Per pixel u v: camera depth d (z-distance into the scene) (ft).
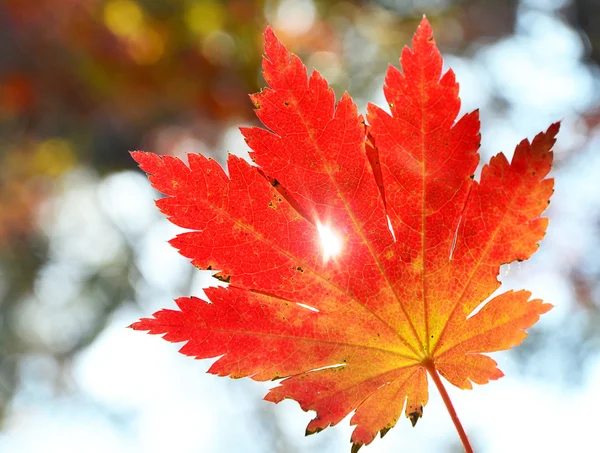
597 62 2.46
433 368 0.90
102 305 5.83
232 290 0.89
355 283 0.89
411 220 0.88
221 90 3.87
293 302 0.89
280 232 0.88
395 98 0.87
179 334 0.88
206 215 0.87
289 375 0.89
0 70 3.86
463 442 0.88
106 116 4.12
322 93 0.87
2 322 5.79
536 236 0.87
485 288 0.88
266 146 0.87
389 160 0.88
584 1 2.37
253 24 3.78
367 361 0.90
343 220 0.89
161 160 0.87
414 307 0.90
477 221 0.88
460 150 0.87
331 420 0.89
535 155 0.86
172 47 3.81
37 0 3.72
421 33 0.86
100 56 3.83
